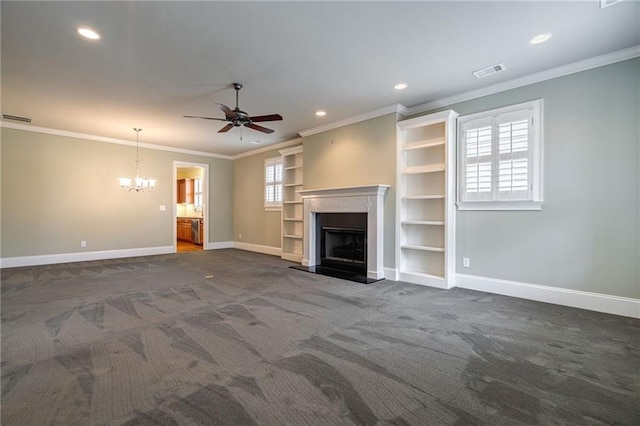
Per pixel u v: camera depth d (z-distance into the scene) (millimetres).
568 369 2129
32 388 1883
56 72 3611
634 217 3148
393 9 2500
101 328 2840
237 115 3895
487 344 2520
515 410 1701
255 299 3775
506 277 3947
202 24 2703
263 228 7984
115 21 2648
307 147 6188
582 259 3424
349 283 4590
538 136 3672
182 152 8055
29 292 4051
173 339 2607
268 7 2471
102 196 6809
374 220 4859
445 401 1780
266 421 1604
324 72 3643
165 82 3891
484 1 2402
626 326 2885
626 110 3180
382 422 1604
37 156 6051
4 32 2799
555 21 2654
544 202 3648
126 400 1775
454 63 3422
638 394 1842
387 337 2656
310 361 2238
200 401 1769
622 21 2646
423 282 4500
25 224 5945
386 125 4898
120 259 6754
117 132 6379
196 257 7098
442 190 4633
